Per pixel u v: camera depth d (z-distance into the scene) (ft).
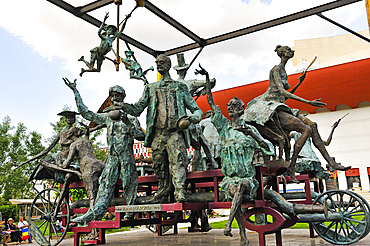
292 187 90.89
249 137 17.72
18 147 115.34
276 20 31.24
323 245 19.25
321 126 95.04
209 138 28.94
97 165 23.48
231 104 16.21
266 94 20.68
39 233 23.43
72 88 22.89
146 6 28.32
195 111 21.26
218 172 19.70
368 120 90.38
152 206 19.97
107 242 24.79
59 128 73.05
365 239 22.35
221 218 72.18
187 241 23.73
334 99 87.61
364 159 90.12
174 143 20.59
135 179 22.38
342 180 93.61
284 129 18.90
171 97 21.33
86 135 25.04
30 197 114.42
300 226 36.14
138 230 44.04
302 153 25.55
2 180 108.88
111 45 25.58
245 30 32.63
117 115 19.86
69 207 23.13
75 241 22.72
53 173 25.50
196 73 18.63
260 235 16.96
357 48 144.46
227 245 20.43
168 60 21.98
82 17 29.12
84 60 26.20
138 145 52.95
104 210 21.86
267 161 18.44
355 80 82.38
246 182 16.48
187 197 21.06
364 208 18.42
